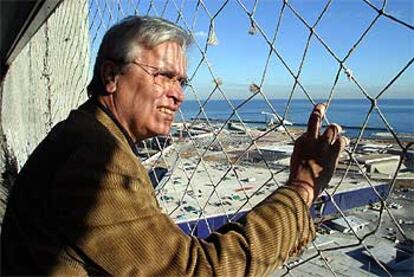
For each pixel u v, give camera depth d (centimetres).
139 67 138
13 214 129
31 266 122
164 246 117
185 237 121
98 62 143
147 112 140
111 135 126
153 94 139
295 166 141
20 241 125
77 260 117
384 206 136
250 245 121
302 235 132
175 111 146
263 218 126
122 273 116
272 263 124
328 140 141
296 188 135
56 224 118
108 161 118
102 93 141
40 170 125
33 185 124
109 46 140
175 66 141
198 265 117
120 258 115
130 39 137
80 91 433
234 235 122
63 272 117
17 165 421
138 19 140
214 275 117
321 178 138
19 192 128
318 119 144
